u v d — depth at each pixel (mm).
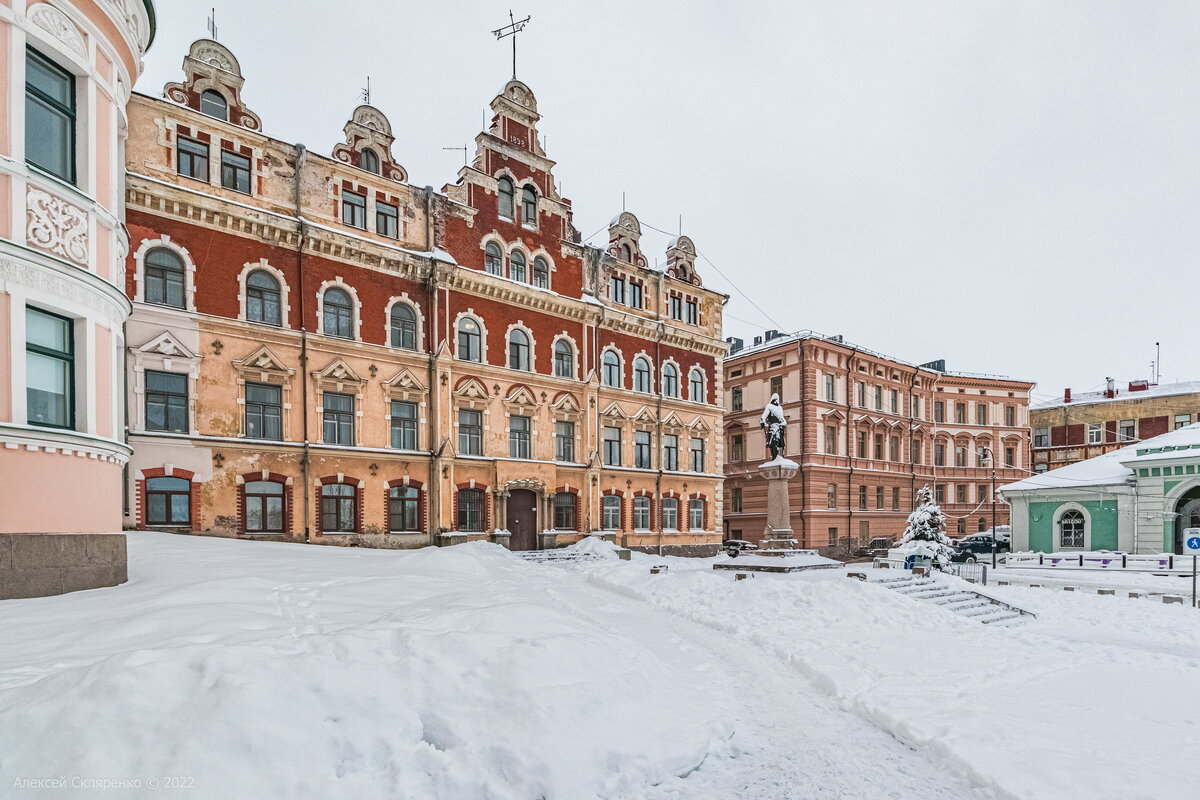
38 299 10492
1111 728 7941
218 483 21719
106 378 11867
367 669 6215
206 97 23125
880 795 6402
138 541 16734
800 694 9555
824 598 15445
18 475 10031
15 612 8789
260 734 5156
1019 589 23234
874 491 48906
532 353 30797
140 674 5344
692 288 39250
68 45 11312
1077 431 60094
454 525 27328
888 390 51531
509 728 6188
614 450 34375
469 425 28672
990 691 9617
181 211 21531
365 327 25719
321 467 24047
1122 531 36219
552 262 32188
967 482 55719
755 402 48094
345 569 15273
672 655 11102
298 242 23984
